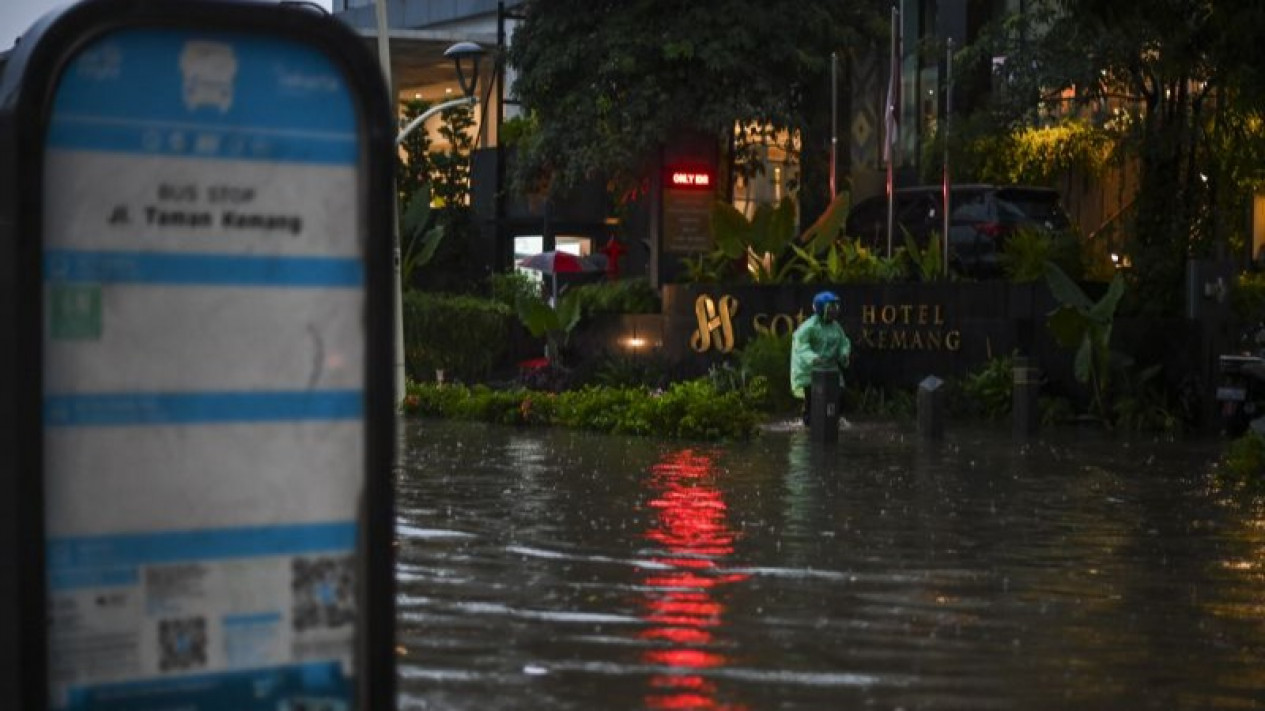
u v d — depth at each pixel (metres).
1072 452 26.72
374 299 5.06
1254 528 17.23
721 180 51.56
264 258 4.96
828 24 49.62
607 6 50.12
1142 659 10.70
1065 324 33.09
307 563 5.03
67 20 4.62
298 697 5.03
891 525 17.12
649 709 9.15
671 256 48.34
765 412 36.91
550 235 54.22
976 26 47.94
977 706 9.34
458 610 12.10
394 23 75.75
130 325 4.81
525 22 51.91
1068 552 15.39
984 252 40.72
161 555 4.86
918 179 49.56
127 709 4.82
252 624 4.97
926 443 28.45
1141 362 33.88
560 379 42.84
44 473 4.70
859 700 9.43
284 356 5.00
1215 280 31.89
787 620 11.84
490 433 31.14
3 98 4.77
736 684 9.80
